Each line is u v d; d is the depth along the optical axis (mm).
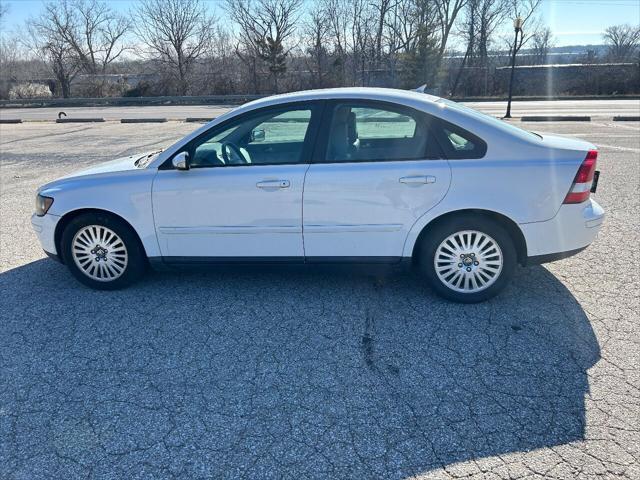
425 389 2803
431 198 3523
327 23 35406
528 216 3490
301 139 3723
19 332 3518
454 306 3740
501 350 3156
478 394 2742
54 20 38969
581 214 3520
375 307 3764
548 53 39438
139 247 4047
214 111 24625
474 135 3494
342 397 2752
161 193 3816
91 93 34969
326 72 34781
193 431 2521
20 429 2561
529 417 2549
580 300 3775
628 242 4898
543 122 16391
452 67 33906
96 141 14047
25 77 39781
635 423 2475
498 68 32438
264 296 3990
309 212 3660
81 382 2939
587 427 2461
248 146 3811
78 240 4074
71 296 4070
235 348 3262
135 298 4008
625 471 2182
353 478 2205
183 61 38688
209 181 3730
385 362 3068
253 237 3795
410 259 3699
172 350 3258
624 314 3543
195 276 4406
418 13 34500
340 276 4316
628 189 6816
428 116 3547
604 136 12266
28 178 8859
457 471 2221
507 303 3766
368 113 3625
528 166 3432
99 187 3910
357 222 3639
